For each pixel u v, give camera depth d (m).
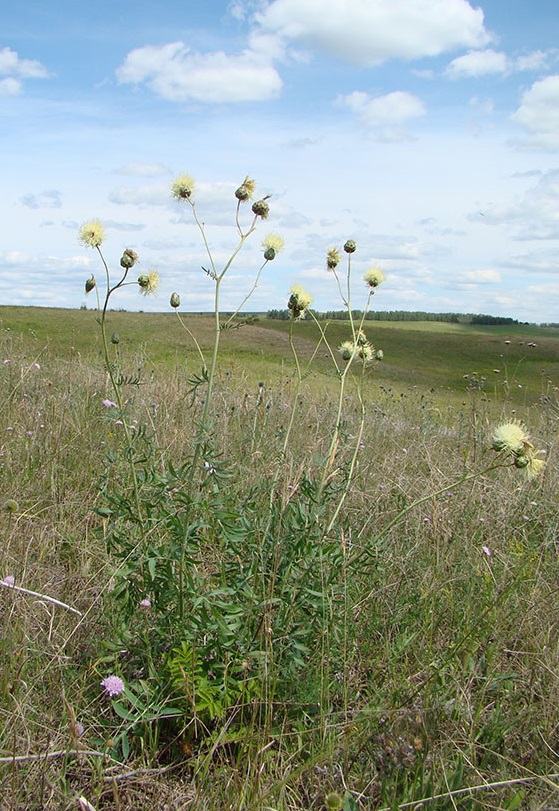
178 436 4.62
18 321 24.64
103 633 2.70
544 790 2.05
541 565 3.59
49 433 4.81
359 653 2.77
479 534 3.94
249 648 2.47
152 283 2.71
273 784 2.00
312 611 2.60
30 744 2.02
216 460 4.12
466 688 2.43
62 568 3.27
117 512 2.56
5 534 3.10
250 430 5.12
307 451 4.68
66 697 2.31
